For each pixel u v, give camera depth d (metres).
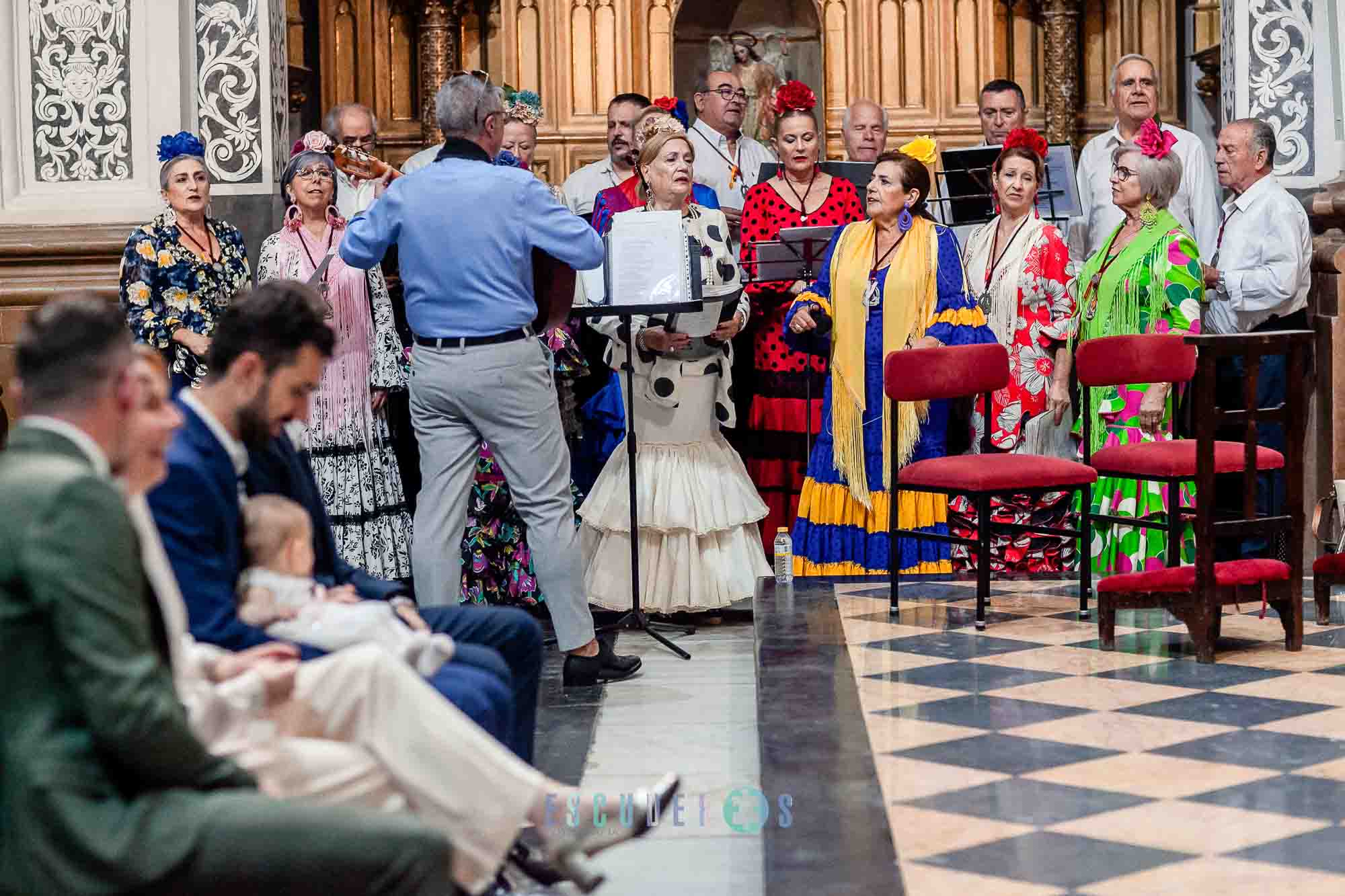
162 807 2.25
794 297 6.67
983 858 3.07
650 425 6.14
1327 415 6.30
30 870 2.18
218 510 2.99
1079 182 7.38
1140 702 4.23
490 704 3.21
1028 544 6.26
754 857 3.63
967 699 4.30
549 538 5.19
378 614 3.17
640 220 5.54
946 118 9.97
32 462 2.22
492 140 5.13
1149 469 5.11
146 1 6.48
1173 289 5.78
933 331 6.04
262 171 6.62
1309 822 3.24
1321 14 6.59
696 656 5.78
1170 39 9.88
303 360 3.07
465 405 5.05
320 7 10.09
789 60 10.12
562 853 3.00
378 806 2.68
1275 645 4.89
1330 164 6.62
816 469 6.32
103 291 6.39
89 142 6.53
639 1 9.98
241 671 2.71
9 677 2.18
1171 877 2.95
